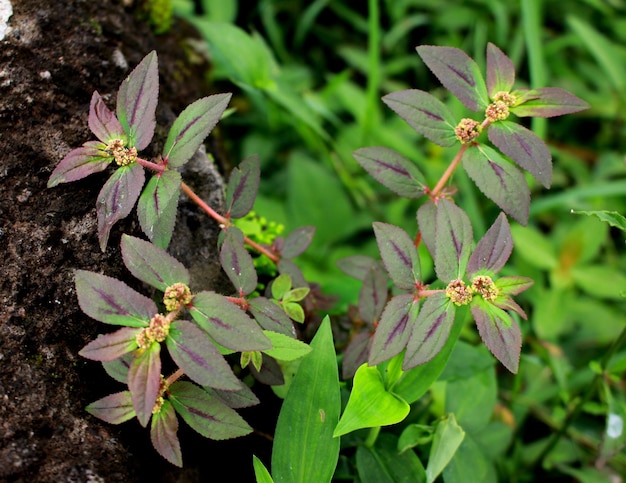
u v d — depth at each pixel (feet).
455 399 1.90
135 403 1.54
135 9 2.00
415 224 2.42
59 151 1.73
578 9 3.13
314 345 1.69
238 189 1.75
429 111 1.69
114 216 1.62
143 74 1.64
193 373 1.55
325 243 2.26
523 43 2.83
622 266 2.52
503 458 2.06
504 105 1.67
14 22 1.77
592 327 2.26
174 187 1.62
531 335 2.22
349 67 3.08
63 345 1.68
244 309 1.67
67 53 1.79
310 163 2.31
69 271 1.69
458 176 2.44
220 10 2.66
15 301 1.66
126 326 1.58
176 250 1.79
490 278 1.63
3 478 1.59
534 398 2.13
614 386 2.22
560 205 2.60
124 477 1.65
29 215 1.69
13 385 1.63
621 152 2.83
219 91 2.52
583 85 2.95
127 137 1.64
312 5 2.93
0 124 1.72
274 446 1.68
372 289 1.80
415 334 1.61
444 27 3.01
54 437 1.63
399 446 1.78
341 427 1.65
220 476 1.79
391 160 1.74
